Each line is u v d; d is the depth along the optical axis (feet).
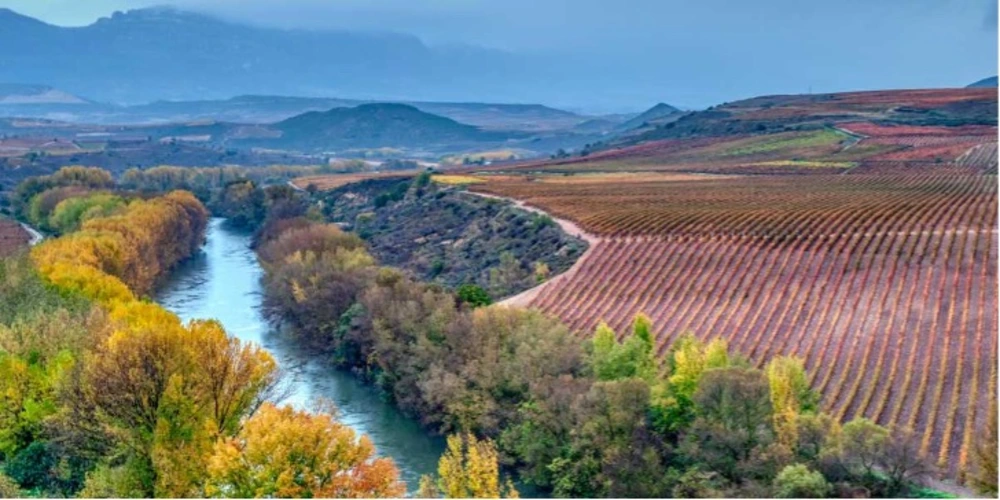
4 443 239.71
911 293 336.70
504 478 255.09
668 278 381.81
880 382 276.62
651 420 245.45
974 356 281.95
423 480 205.16
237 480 198.90
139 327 257.14
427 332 321.93
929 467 215.51
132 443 224.74
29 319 288.51
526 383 278.05
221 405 236.63
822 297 345.10
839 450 214.28
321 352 376.68
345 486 200.75
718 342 259.39
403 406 306.55
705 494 211.61
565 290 384.06
